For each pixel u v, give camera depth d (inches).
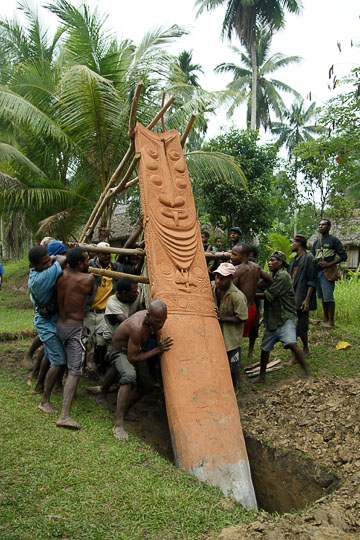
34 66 453.1
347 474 155.6
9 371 241.3
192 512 123.6
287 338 232.4
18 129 486.3
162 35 406.0
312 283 262.4
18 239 551.5
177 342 187.6
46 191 440.1
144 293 241.6
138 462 151.9
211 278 261.0
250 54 1039.6
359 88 332.8
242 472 161.2
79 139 405.1
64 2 380.5
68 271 183.8
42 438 159.2
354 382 217.5
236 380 224.5
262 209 588.4
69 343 180.5
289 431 191.0
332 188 626.5
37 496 123.3
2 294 650.8
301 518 124.5
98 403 205.0
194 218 231.8
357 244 686.5
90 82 355.9
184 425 168.9
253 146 595.2
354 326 322.0
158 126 405.7
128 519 117.4
